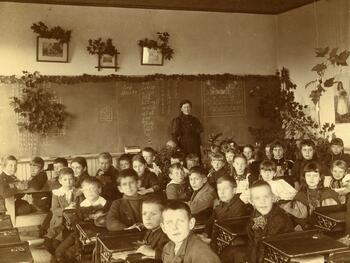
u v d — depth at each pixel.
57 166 6.54
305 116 9.44
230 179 4.23
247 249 3.68
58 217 5.21
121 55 8.98
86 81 8.69
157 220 3.24
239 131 9.77
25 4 8.34
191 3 9.16
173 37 9.38
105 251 3.28
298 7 9.49
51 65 8.53
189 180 5.28
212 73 9.69
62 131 8.58
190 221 2.69
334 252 2.89
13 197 5.74
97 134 8.80
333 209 4.10
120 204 4.21
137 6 9.05
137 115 9.04
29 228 6.53
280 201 4.28
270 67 10.16
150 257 3.03
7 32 8.26
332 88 8.60
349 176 5.12
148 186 6.01
